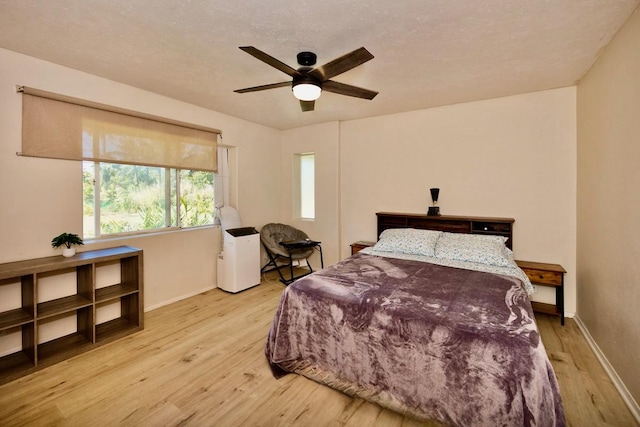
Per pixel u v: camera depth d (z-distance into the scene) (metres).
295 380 2.04
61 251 2.53
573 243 3.02
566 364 2.20
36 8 1.73
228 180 4.25
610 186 2.13
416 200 3.91
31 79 2.36
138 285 2.74
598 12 1.77
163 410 1.76
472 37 2.05
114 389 1.94
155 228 3.40
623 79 1.92
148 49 2.24
